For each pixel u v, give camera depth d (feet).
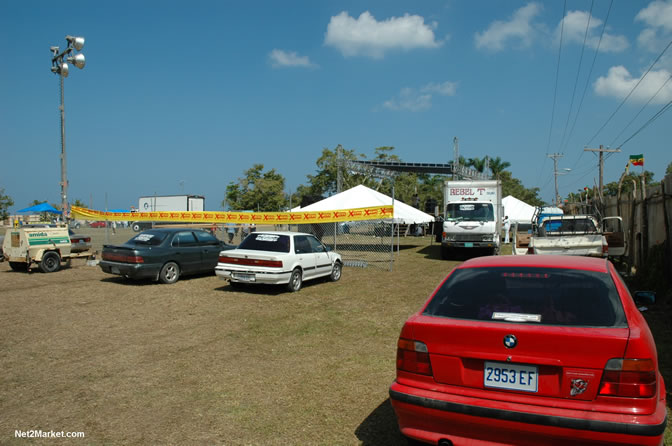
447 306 10.84
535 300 10.39
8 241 45.09
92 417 13.39
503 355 9.00
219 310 28.07
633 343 8.46
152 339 21.71
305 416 13.50
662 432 8.13
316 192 155.63
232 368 17.72
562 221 47.96
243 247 35.37
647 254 36.96
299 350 20.07
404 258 61.57
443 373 9.53
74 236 51.06
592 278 11.03
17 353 19.42
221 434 12.37
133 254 35.55
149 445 11.78
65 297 31.76
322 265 37.88
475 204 59.06
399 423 10.12
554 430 8.41
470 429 9.16
